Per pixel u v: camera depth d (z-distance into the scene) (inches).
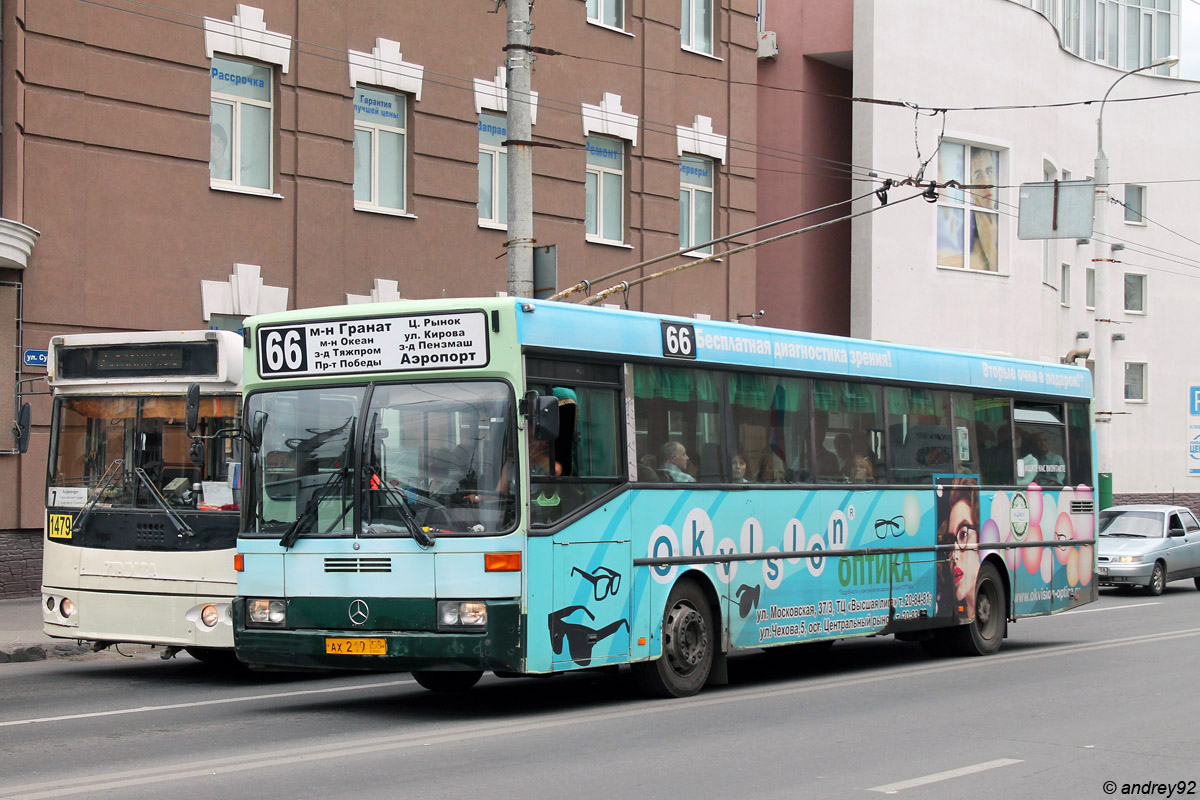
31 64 724.7
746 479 495.2
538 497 408.5
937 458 595.2
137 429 519.5
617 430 442.6
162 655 544.7
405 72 894.4
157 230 776.9
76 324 743.1
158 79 778.8
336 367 423.2
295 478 423.2
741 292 1138.7
